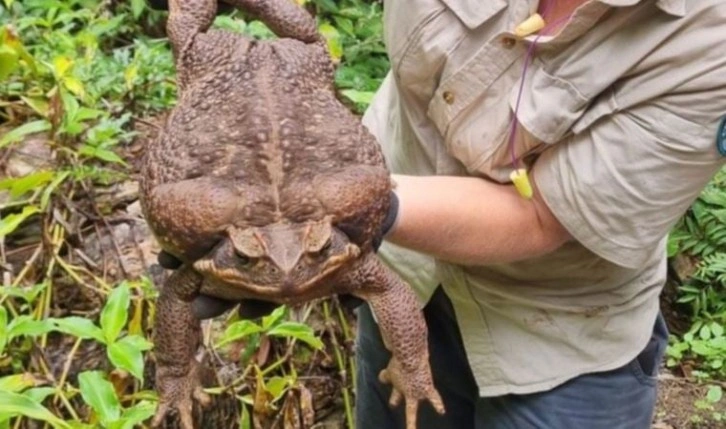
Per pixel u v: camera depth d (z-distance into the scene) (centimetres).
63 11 246
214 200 88
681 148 109
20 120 210
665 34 106
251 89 96
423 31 119
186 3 106
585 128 112
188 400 102
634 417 141
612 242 115
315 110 96
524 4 112
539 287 133
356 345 160
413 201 113
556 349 135
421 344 104
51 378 168
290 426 176
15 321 153
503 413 141
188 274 97
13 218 172
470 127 118
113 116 213
